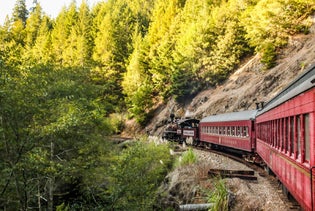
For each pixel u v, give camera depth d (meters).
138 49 60.28
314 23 34.03
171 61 52.12
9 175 9.20
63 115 10.12
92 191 13.36
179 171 15.55
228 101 35.81
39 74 12.07
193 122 34.44
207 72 43.94
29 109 9.28
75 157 12.36
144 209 12.66
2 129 8.43
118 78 60.50
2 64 9.29
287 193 9.62
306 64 27.78
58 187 15.12
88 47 67.31
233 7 47.44
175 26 59.47
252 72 38.06
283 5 35.78
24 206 9.56
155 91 57.25
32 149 9.36
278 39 35.69
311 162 5.82
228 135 22.55
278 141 10.10
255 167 16.73
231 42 42.94
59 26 85.06
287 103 8.35
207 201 11.17
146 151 17.84
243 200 9.98
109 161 13.84
